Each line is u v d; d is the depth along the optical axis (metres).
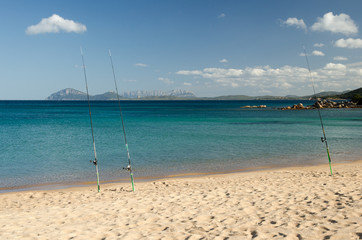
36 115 64.38
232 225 6.05
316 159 17.19
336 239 4.98
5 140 25.89
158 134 30.08
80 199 9.59
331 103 99.44
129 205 8.05
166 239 5.41
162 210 7.44
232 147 21.92
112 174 14.34
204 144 23.41
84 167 15.88
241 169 14.98
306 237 5.14
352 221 5.84
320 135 28.47
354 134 28.84
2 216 7.34
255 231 5.61
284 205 7.41
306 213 6.62
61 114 68.88
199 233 5.65
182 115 65.81
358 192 8.35
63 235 5.76
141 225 6.30
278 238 5.17
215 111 87.62
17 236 5.74
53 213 7.47
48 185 12.38
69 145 23.28
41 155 19.20
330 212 6.55
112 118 55.31
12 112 77.25
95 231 5.96
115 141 25.34
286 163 16.25
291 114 67.38
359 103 97.50
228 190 9.64
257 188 9.81
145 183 12.12
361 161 16.23
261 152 19.81
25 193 10.83
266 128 36.06
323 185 9.78
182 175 13.91
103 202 8.66
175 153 19.69
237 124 42.06
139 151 20.52
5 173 14.55
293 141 24.67
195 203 8.02
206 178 12.83
